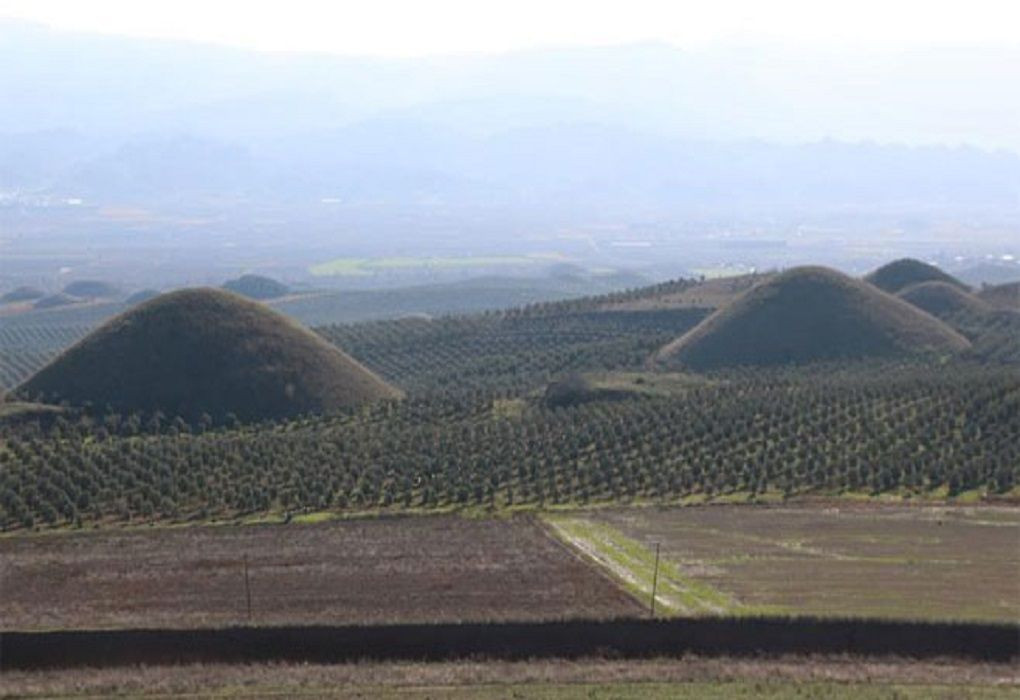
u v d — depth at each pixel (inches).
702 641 3811.5
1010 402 6638.8
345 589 4343.0
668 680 3469.5
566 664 3649.1
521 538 5078.7
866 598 4190.5
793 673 3545.8
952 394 7062.0
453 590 4320.9
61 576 4557.1
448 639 3794.3
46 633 3769.7
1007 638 3809.1
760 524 5255.9
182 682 3457.2
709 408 7293.3
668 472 6151.6
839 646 3801.7
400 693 3346.5
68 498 5679.1
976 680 3508.9
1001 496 5664.4
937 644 3799.2
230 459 6422.2
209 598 4247.0
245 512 5634.8
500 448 6668.3
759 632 3831.2
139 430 7608.3
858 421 6796.3
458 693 3341.5
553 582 4411.9
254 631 3799.2
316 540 5068.9
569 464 6397.6
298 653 3750.0
